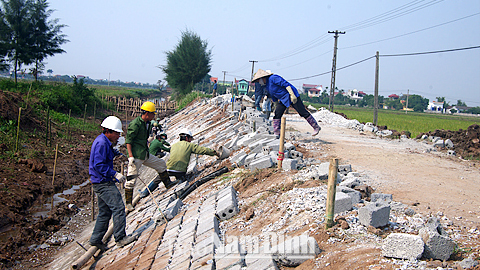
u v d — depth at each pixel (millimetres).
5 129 14203
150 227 6148
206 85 84625
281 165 6398
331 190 3877
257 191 5805
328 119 18203
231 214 5266
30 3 28156
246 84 48562
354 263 3268
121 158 15078
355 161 7824
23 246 7141
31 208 9055
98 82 196125
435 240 3162
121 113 34562
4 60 27609
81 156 14492
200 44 40312
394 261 3178
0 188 9266
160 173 7504
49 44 29078
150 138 12953
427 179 6438
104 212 5797
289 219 4547
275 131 8758
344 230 3893
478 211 4676
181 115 27469
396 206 4523
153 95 84312
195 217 5582
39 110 19297
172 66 40844
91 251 6043
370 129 13969
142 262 4934
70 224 8391
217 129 14289
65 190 10844
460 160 8672
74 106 25641
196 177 8391
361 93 118688
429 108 100125
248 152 8227
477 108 90000
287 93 8414
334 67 27219
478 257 3234
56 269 6168
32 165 11359
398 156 8578
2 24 26484
